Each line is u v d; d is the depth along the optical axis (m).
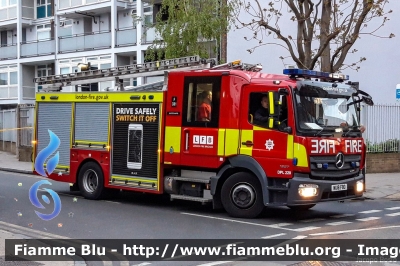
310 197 9.97
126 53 30.81
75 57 33.16
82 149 13.42
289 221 10.49
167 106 11.69
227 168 10.80
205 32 17.53
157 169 11.84
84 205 12.52
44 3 37.56
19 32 37.12
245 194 10.67
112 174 12.76
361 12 15.28
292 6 14.53
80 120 13.51
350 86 11.20
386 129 19.61
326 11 14.56
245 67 12.33
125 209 11.97
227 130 10.74
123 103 12.57
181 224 10.09
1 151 29.33
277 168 10.11
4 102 38.50
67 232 9.29
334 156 10.41
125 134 12.51
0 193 14.43
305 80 10.32
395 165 19.66
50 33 37.00
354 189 10.83
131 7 31.33
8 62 37.81
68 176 13.75
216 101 10.95
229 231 9.38
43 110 14.36
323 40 14.46
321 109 10.41
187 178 11.48
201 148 11.09
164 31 18.00
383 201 13.94
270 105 9.98
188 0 17.80
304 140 9.93
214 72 11.01
